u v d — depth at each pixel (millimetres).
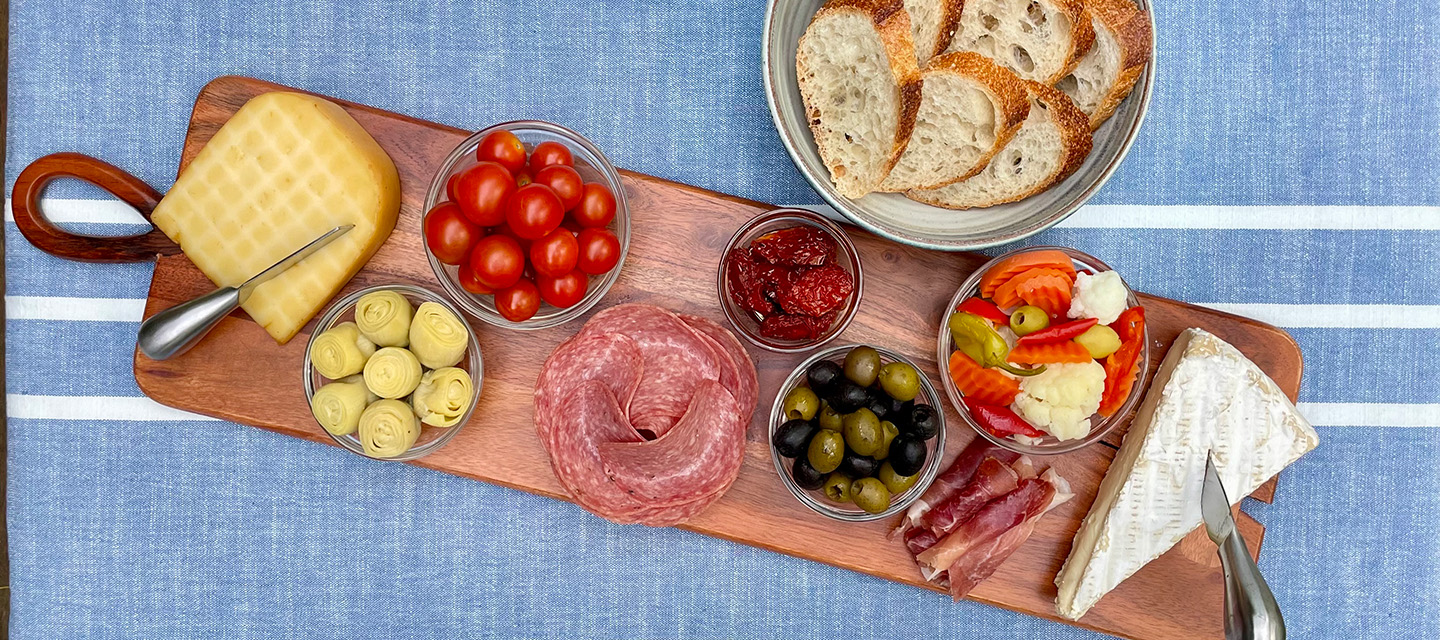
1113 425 1605
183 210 1594
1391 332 1753
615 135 1729
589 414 1547
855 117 1516
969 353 1541
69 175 1632
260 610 1760
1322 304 1751
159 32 1707
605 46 1726
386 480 1747
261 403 1644
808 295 1512
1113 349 1536
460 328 1522
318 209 1571
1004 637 1762
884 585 1764
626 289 1667
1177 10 1739
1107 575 1614
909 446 1450
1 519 1725
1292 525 1761
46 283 1701
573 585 1768
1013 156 1524
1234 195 1746
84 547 1738
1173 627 1700
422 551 1759
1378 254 1753
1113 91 1459
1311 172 1749
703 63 1729
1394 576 1768
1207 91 1745
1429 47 1743
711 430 1521
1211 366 1591
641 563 1764
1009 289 1534
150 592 1751
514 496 1750
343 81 1718
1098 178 1470
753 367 1612
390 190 1595
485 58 1721
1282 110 1746
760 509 1667
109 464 1729
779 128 1468
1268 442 1595
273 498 1744
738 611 1770
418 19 1717
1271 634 1424
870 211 1542
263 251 1597
